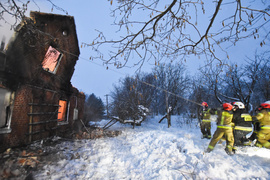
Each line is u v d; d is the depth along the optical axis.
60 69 7.21
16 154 4.32
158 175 3.47
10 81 4.55
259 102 11.82
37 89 5.79
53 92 6.84
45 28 5.70
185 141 5.66
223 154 4.41
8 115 4.60
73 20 6.73
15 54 4.54
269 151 4.36
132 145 6.26
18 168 3.51
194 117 13.96
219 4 2.58
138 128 11.11
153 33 3.19
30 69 5.24
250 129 4.77
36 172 3.46
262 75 10.73
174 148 5.18
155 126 12.70
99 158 4.63
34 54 5.23
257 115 4.58
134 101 11.06
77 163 4.16
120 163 4.30
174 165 3.94
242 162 3.86
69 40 7.29
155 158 4.57
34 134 5.64
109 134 8.45
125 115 11.24
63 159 4.33
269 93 10.57
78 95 9.87
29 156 4.25
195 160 4.03
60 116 8.05
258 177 3.17
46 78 6.32
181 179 3.22
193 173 3.40
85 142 6.46
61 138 6.79
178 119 15.32
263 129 4.49
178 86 15.84
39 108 5.93
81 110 10.49
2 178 3.05
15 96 4.77
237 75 11.30
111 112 12.14
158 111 22.66
